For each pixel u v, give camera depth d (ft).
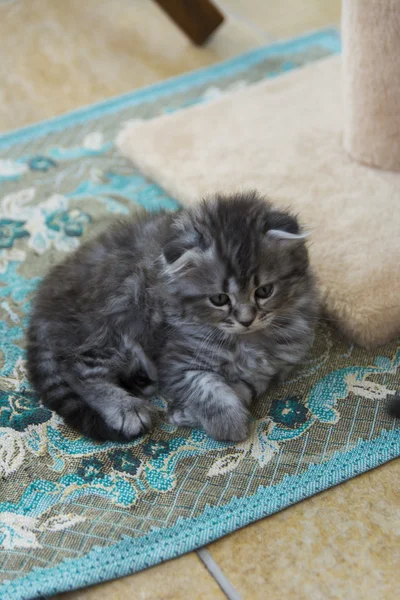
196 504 2.23
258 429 2.37
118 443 2.36
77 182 3.14
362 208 2.78
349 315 2.52
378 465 2.27
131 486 2.28
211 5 3.74
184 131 3.19
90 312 2.45
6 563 2.15
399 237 2.67
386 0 2.59
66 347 2.44
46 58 3.82
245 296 2.32
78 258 2.54
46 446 2.36
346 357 2.52
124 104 3.51
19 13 4.20
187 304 2.37
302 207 2.80
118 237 2.54
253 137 3.12
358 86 2.80
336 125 3.12
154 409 2.44
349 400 2.41
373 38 2.68
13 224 2.98
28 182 3.15
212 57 3.77
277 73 3.61
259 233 2.32
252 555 2.15
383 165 2.90
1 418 2.42
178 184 2.96
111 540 2.17
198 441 2.36
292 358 2.46
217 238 2.31
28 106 3.56
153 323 2.44
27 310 2.70
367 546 2.15
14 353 2.59
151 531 2.19
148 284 2.42
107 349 2.46
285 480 2.26
